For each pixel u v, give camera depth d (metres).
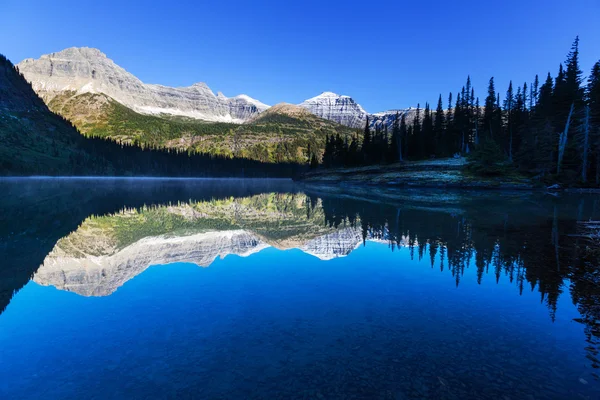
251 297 8.16
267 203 39.59
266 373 4.83
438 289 8.71
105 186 78.00
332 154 117.56
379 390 4.43
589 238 15.22
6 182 88.31
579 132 51.81
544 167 54.47
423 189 59.78
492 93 82.69
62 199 39.47
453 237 15.77
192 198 46.75
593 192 47.38
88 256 12.65
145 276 10.05
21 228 18.75
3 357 5.36
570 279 9.41
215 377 4.74
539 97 72.75
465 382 4.62
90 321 6.72
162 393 4.38
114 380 4.71
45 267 11.05
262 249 14.05
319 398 4.25
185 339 5.92
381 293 8.44
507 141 70.06
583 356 5.38
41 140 169.12
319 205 35.75
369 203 35.34
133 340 5.89
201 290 8.70
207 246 14.83
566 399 4.29
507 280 9.36
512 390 4.46
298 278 9.80
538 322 6.66
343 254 12.81
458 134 84.56
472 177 57.94
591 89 56.06
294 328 6.36
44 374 4.88
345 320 6.74
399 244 14.48
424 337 6.01
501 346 5.69
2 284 9.25
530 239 15.04
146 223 22.20
